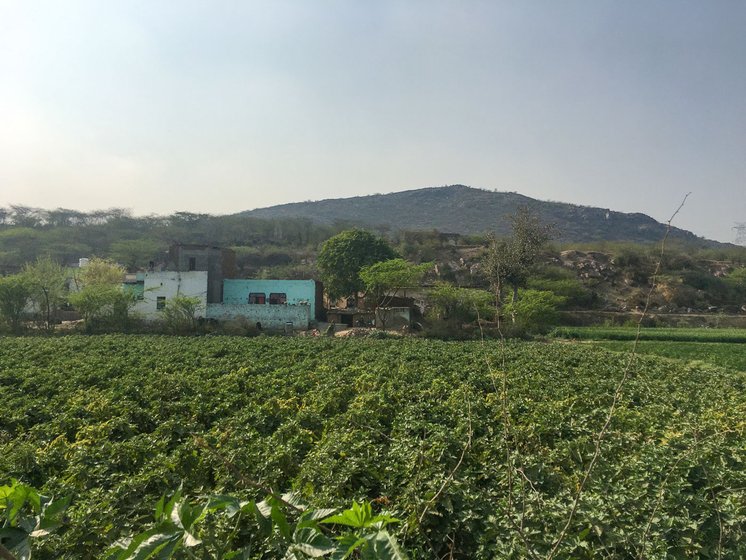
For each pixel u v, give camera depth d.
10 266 88.75
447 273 88.62
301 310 59.91
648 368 30.75
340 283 66.12
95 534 7.59
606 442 11.66
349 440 12.11
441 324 55.22
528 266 71.19
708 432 12.86
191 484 10.57
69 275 69.75
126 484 9.34
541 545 6.94
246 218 143.88
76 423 16.00
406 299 63.84
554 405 16.42
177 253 65.06
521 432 12.23
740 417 15.84
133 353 34.56
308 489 9.29
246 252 104.69
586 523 7.22
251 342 42.06
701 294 89.44
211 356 33.12
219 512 6.95
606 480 9.26
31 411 17.56
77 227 117.94
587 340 58.34
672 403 19.36
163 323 55.75
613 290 90.25
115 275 65.75
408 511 7.99
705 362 39.75
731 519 7.29
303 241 122.12
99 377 24.14
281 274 90.25
